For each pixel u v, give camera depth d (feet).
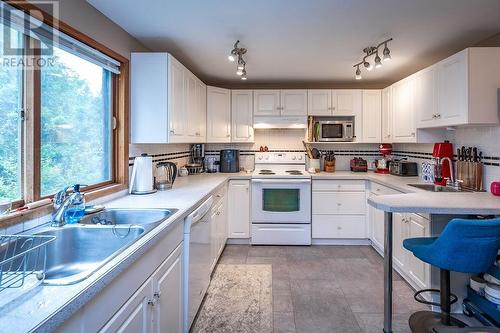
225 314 7.25
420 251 5.85
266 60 10.37
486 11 6.74
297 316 7.20
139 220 6.07
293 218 12.17
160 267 4.79
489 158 8.11
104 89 7.39
